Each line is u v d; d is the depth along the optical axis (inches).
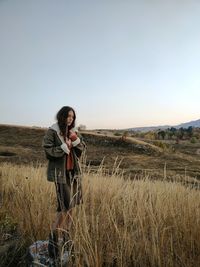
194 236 171.0
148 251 168.1
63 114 196.2
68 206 187.0
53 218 217.2
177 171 910.4
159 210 178.9
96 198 202.4
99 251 166.9
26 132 1918.1
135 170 794.8
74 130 203.0
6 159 1141.7
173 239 173.9
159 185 232.5
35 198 224.2
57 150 191.0
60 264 164.9
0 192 307.9
